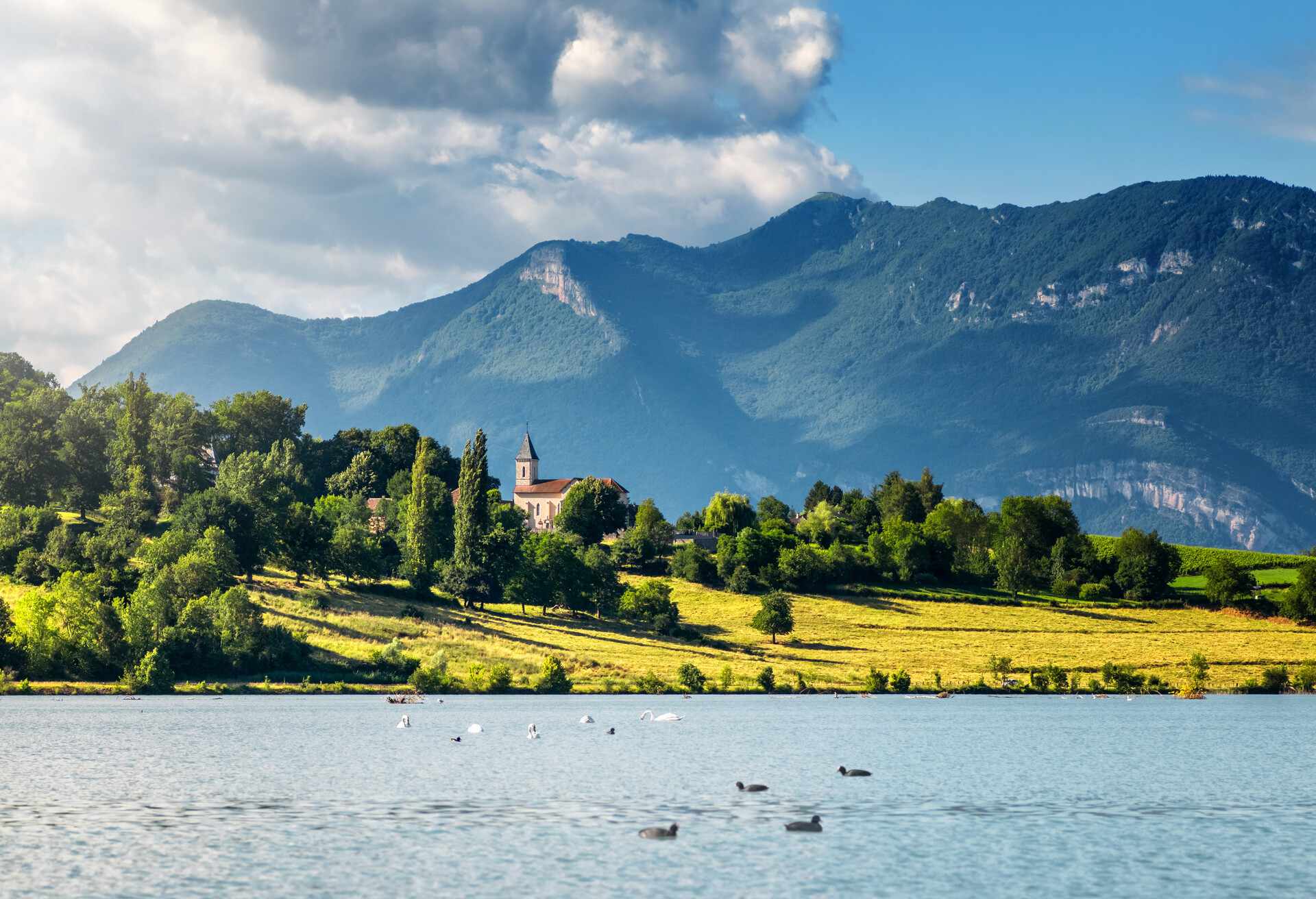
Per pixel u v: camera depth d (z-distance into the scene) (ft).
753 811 293.64
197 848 247.70
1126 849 254.68
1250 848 256.93
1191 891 220.64
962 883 225.15
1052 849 253.85
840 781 345.92
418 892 215.10
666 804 301.43
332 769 361.10
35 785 328.08
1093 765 392.06
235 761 377.30
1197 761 404.98
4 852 244.22
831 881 224.53
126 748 408.67
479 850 246.27
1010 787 339.57
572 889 217.36
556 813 287.69
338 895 213.25
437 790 322.34
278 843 253.03
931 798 317.01
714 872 229.86
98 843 252.01
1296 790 337.72
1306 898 216.74
